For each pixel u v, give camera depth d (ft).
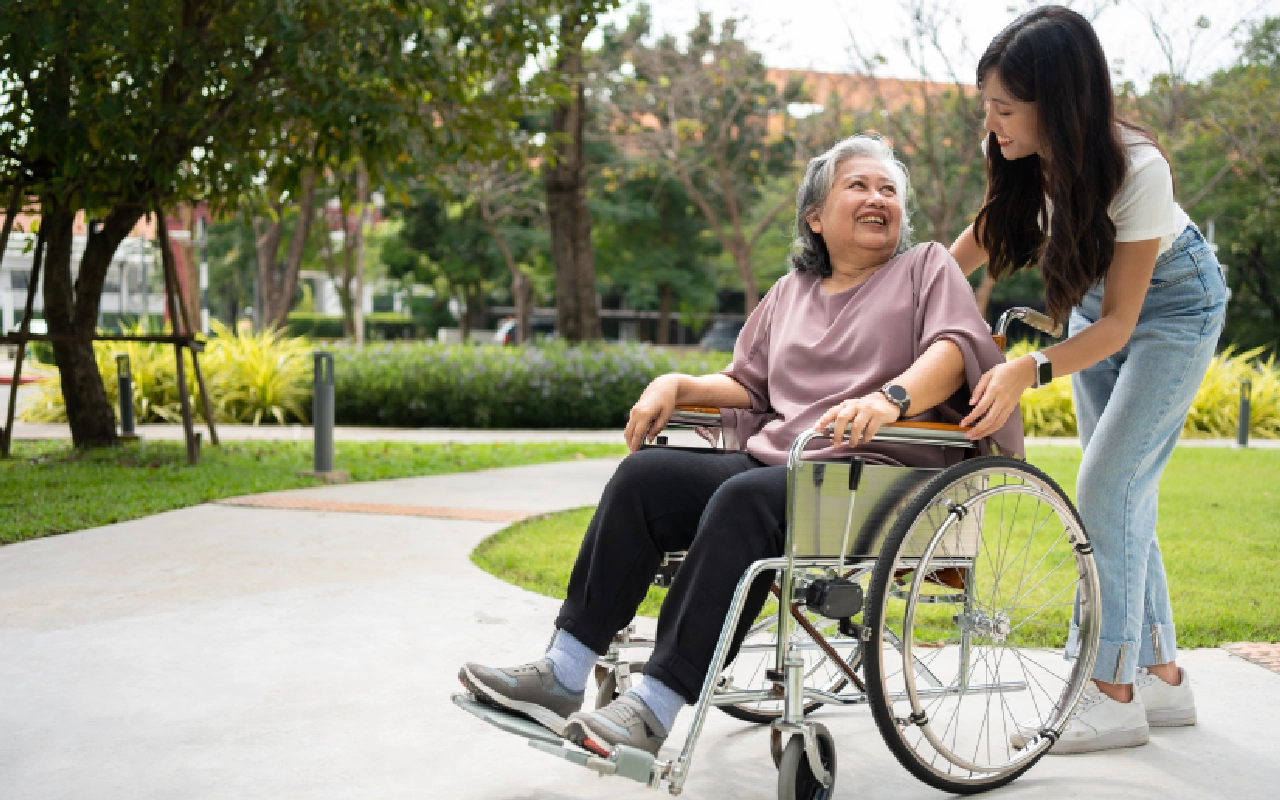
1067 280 8.40
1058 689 10.35
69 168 24.99
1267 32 66.69
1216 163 87.45
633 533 8.05
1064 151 8.20
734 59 81.15
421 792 7.92
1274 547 18.72
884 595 7.38
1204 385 50.06
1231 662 11.49
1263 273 98.22
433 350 49.24
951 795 8.02
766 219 94.07
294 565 15.98
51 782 8.05
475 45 29.40
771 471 7.63
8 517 19.43
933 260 8.56
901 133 72.43
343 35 26.00
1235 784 8.25
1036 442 43.34
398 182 28.53
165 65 27.30
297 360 46.11
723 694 7.42
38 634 12.12
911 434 7.61
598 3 30.27
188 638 12.02
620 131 86.02
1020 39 8.25
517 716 7.84
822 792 7.68
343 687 10.38
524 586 14.78
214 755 8.62
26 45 22.91
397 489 24.76
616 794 7.93
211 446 32.58
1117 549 9.07
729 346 135.33
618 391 47.42
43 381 43.86
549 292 132.77
